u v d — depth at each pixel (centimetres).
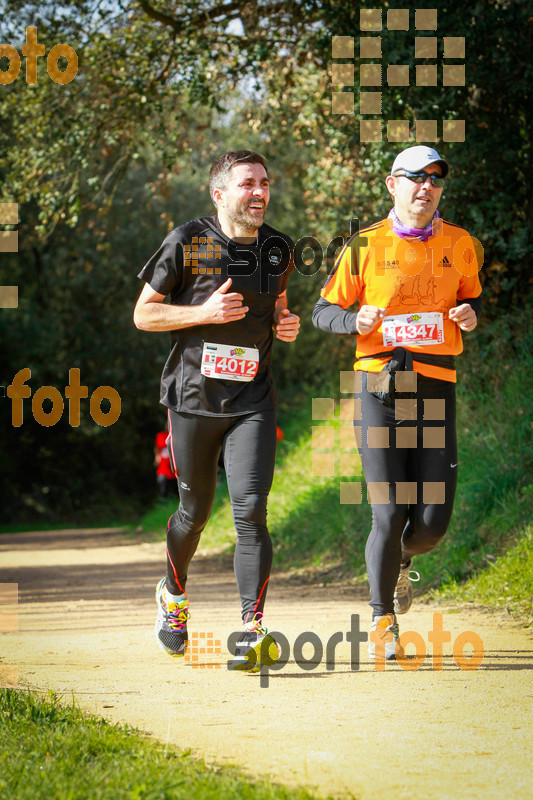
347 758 383
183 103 1778
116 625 782
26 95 1670
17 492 4403
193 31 1533
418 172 561
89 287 4016
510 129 1260
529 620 737
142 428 4588
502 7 1209
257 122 1745
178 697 496
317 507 1466
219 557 1552
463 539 974
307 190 1858
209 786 325
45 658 620
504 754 388
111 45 1594
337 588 1070
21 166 1744
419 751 392
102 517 4425
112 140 1686
